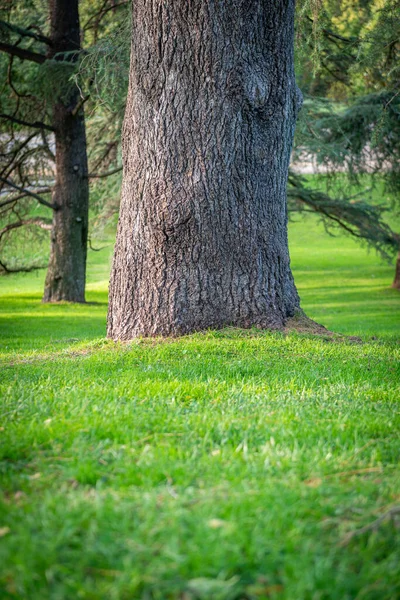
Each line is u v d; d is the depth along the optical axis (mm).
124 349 7125
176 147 7457
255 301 7715
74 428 4035
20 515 2822
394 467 3541
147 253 7633
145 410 4543
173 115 7434
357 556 2600
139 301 7699
